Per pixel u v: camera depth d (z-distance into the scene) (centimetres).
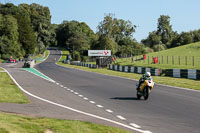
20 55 18412
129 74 5541
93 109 1691
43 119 1288
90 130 1092
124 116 1476
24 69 7238
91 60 14112
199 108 1742
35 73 5509
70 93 2522
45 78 4291
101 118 1406
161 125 1265
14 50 17738
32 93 2461
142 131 1148
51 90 2733
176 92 2636
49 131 1059
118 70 7325
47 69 7494
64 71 6600
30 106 1752
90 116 1457
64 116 1440
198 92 2638
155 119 1401
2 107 1659
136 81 3938
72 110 1639
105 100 2102
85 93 2538
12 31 17888
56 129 1082
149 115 1509
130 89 2898
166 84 3478
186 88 3006
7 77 4225
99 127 1152
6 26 17725
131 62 9275
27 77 4384
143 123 1305
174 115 1509
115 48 19762
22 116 1341
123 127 1211
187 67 6119
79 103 1934
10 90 2544
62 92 2586
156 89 2903
